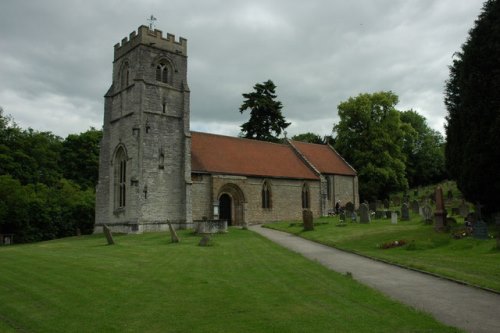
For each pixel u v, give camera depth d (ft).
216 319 31.42
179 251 72.74
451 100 94.68
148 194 125.29
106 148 140.97
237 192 144.25
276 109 233.35
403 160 227.81
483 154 80.59
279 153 173.99
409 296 38.73
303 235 99.71
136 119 126.52
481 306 34.91
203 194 135.44
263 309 33.86
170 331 29.07
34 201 167.73
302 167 173.78
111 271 51.72
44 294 40.34
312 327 29.25
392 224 107.34
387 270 52.90
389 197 216.54
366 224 112.06
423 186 269.23
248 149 162.71
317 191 172.35
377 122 215.72
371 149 213.87
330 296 38.04
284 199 159.53
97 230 139.64
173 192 130.62
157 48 133.49
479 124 81.15
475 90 81.56
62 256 66.69
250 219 146.41
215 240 92.22
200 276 48.08
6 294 40.98
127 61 135.74
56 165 217.77
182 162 133.18
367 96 216.33
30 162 195.42
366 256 65.21
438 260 56.90
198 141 148.97
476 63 82.07
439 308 34.53
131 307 35.04
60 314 33.76
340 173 185.88
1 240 154.10
